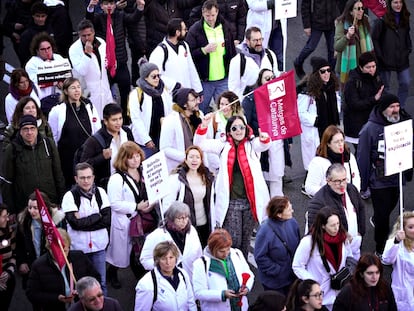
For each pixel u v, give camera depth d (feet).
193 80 128.47
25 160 106.52
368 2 135.13
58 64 122.72
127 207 100.89
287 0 130.72
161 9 141.49
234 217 103.30
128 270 110.52
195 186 102.37
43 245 96.89
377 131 107.45
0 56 148.56
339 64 137.39
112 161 108.88
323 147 103.40
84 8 172.24
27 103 109.09
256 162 103.30
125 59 134.41
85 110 114.73
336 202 97.40
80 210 98.12
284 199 93.45
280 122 105.40
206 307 91.09
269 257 93.76
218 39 129.90
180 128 109.91
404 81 139.74
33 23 137.08
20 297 106.01
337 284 91.86
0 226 96.68
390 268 109.40
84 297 82.38
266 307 83.15
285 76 104.32
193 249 95.86
